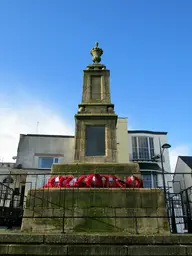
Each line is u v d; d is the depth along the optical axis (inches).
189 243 233.5
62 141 881.5
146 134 989.8
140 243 232.1
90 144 399.5
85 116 416.2
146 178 871.7
